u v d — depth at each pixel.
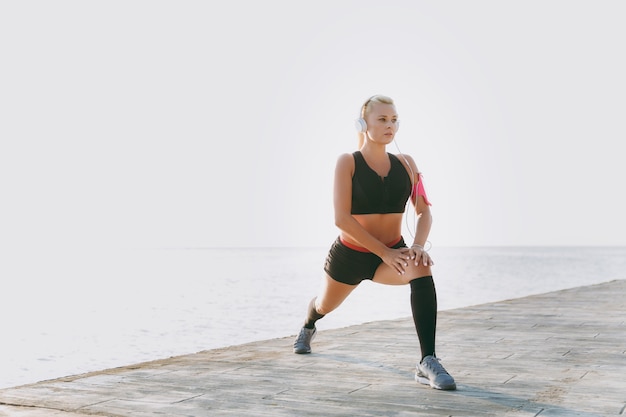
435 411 3.03
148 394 3.38
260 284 22.30
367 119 3.81
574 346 4.71
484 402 3.18
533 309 6.85
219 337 8.85
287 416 2.96
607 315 6.32
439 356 4.39
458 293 17.22
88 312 12.78
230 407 3.12
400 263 3.62
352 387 3.52
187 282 23.98
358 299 14.88
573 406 3.09
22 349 8.03
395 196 3.85
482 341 4.97
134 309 13.27
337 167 3.84
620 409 3.04
